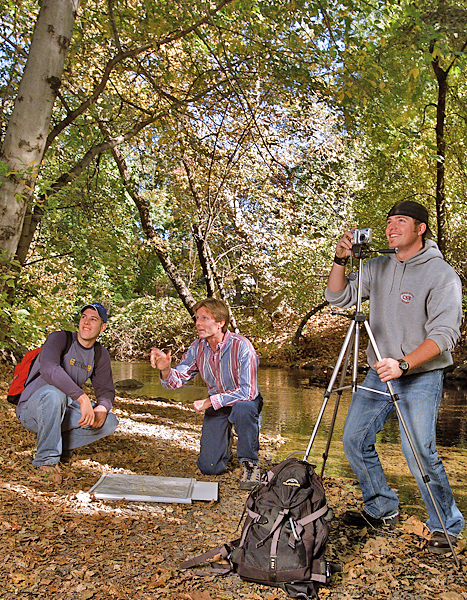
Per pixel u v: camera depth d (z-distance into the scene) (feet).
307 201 39.86
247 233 39.14
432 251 10.46
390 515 11.49
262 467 15.74
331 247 46.29
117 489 11.98
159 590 7.99
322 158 40.42
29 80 19.30
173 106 29.09
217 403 13.87
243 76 28.94
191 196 39.32
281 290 50.49
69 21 19.85
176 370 14.58
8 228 19.02
